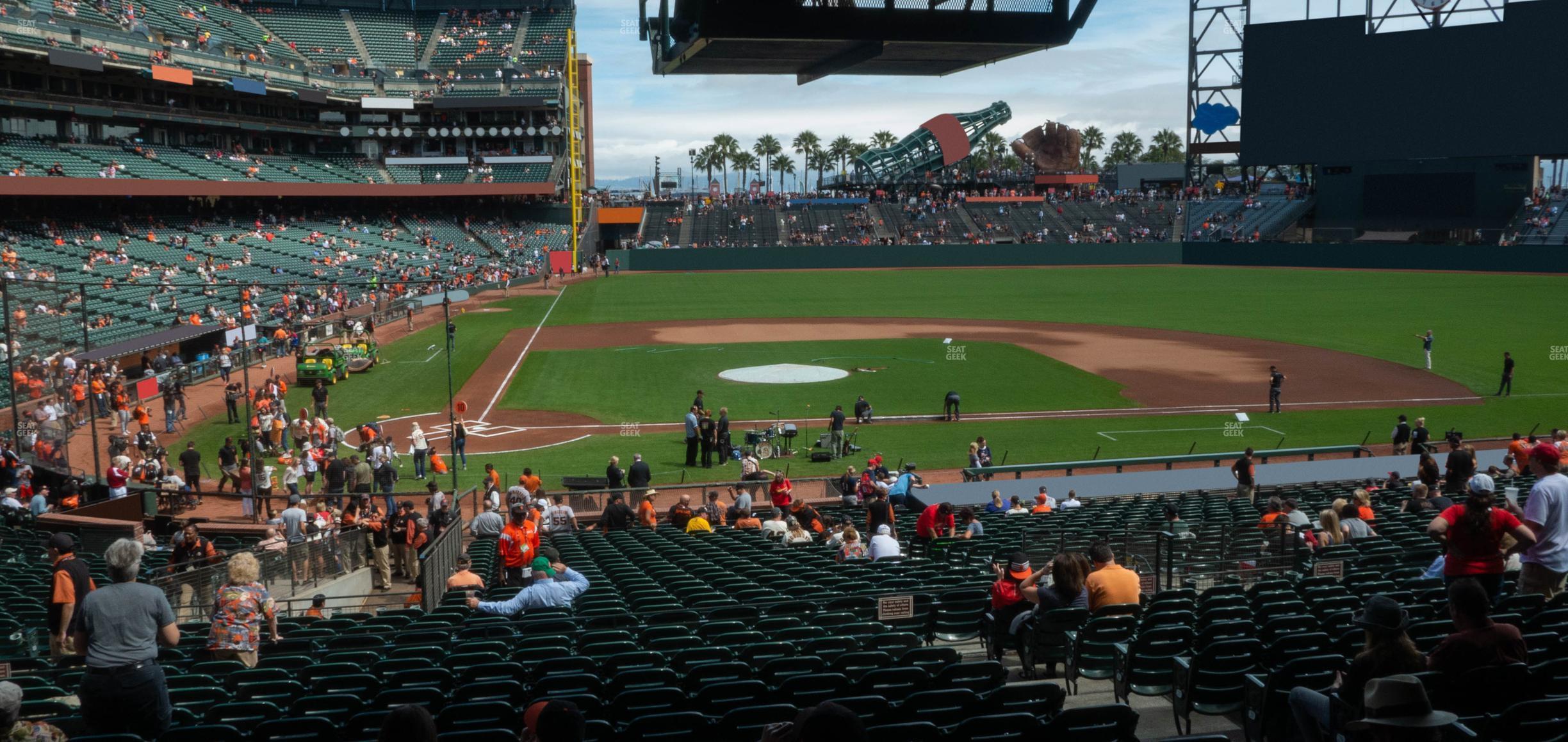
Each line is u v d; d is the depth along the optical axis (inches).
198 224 3036.4
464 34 4323.3
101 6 2901.1
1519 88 3324.3
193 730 305.9
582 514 1098.1
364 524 955.3
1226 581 650.2
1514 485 789.2
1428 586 461.7
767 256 4340.6
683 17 375.9
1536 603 384.8
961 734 280.7
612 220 4783.5
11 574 719.1
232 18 3686.0
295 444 1413.6
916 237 4594.0
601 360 2038.6
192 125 3307.1
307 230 3393.2
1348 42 3614.7
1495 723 256.5
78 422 1389.0
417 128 4018.2
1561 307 2598.4
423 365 2003.0
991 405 1609.3
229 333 1202.6
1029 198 5049.2
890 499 995.3
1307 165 3971.5
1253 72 3818.9
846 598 517.0
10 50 2395.4
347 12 4242.1
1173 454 1296.8
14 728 279.6
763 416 1547.7
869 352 2112.5
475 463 1306.6
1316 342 2150.6
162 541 962.1
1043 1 368.2
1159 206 4773.6
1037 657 442.9
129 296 2094.0
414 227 3846.0
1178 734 379.2
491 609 530.3
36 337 1203.2
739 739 309.3
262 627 527.5
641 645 446.6
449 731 317.4
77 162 2723.9
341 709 348.5
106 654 324.2
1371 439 1360.7
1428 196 3809.1
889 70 417.4
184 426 1499.8
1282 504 716.7
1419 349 2026.3
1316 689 329.4
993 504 926.4
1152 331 2370.8
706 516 972.6
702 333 2429.9
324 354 1790.1
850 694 344.5
